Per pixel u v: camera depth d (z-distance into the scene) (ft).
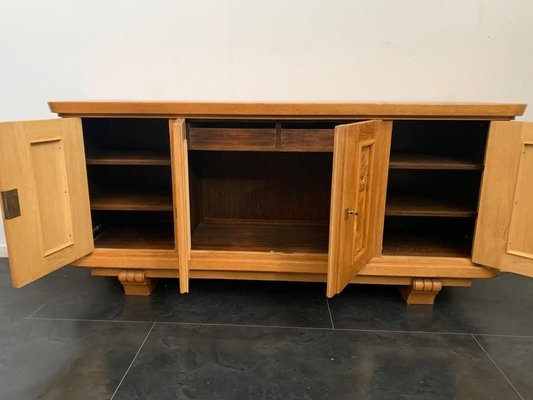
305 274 4.58
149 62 5.47
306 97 5.52
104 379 3.47
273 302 4.84
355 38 5.29
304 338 4.10
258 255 4.56
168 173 5.74
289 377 3.51
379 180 4.29
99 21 5.34
